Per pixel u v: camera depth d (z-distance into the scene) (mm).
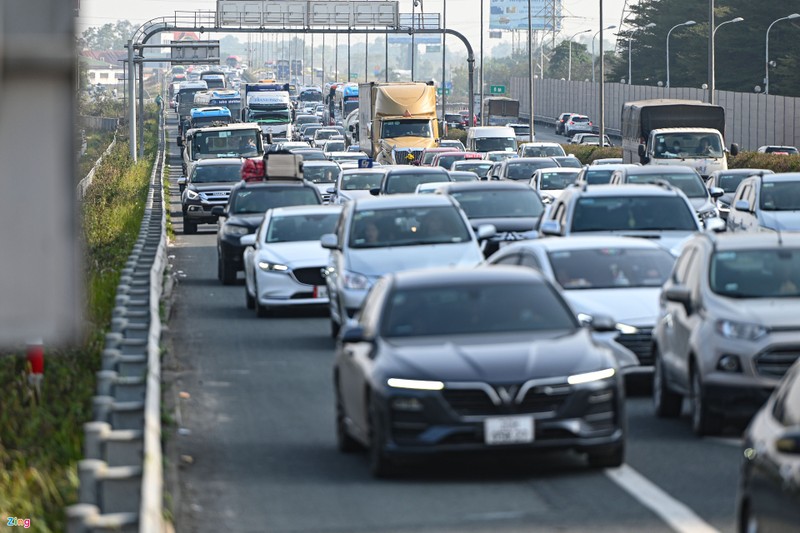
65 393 37375
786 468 17828
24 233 11672
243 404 42094
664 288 40719
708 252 38125
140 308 51344
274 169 122812
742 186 86625
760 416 20406
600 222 61156
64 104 11586
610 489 28484
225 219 88250
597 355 30562
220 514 26984
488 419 29172
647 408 41094
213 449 34750
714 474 30141
